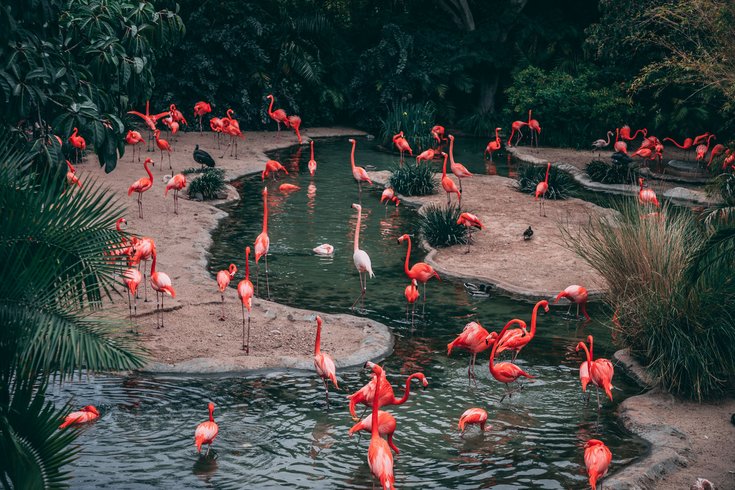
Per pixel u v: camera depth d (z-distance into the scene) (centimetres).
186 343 1044
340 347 1066
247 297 1050
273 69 2952
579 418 903
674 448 812
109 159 963
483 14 3231
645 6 2308
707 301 957
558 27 3038
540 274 1385
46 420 580
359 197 1959
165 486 722
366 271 1280
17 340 596
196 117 2805
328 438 837
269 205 1864
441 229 1559
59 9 991
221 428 843
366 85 3014
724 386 973
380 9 3256
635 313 1035
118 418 852
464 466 787
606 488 734
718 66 1658
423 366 1035
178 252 1422
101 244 659
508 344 1005
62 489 609
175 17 1215
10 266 622
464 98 3253
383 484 712
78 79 1005
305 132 2906
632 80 2642
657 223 1110
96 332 614
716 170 1833
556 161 2469
